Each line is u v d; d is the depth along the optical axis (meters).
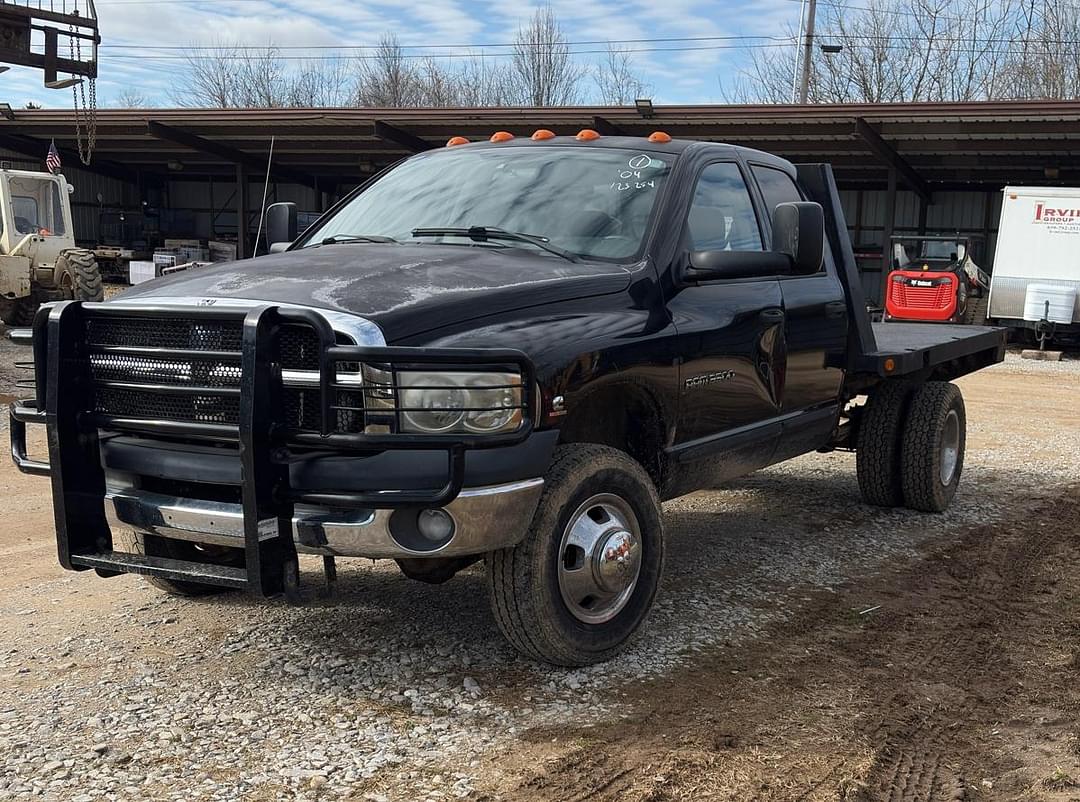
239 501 3.70
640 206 4.68
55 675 3.94
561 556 3.89
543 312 3.96
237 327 3.56
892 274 23.83
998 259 22.12
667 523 6.68
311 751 3.34
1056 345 23.28
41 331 3.84
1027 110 22.23
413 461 3.47
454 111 26.84
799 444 5.82
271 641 4.33
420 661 4.12
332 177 41.12
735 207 5.26
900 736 3.59
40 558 5.62
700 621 4.71
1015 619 4.91
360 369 3.44
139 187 43.12
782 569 5.62
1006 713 3.82
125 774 3.17
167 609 4.75
